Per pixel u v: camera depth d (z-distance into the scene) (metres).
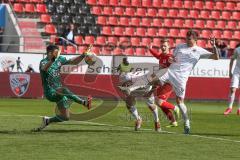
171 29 84.19
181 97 33.75
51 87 31.83
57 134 31.44
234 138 31.75
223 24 87.38
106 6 83.69
